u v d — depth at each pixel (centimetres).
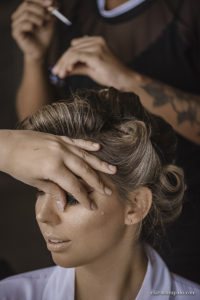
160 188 70
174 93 105
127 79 102
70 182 57
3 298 71
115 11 119
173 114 104
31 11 114
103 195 62
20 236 237
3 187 285
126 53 120
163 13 115
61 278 73
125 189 65
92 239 63
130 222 66
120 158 64
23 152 59
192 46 116
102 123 66
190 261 104
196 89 117
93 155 63
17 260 217
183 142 107
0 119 302
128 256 70
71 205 61
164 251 106
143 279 74
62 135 66
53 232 63
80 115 66
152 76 118
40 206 63
